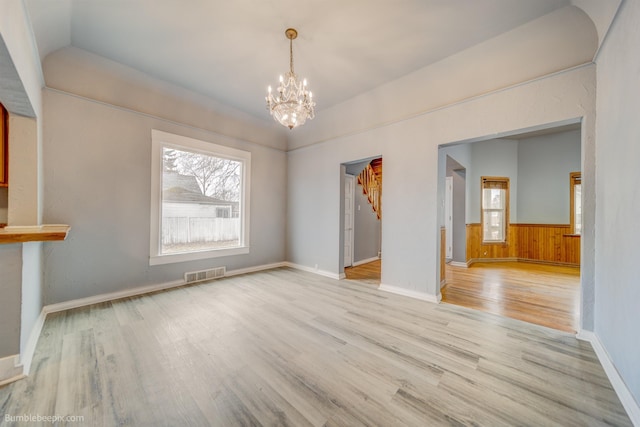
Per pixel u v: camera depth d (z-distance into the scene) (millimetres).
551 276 4434
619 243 1603
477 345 2041
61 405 1360
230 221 4270
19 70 1587
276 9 2084
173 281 3539
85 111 2779
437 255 3084
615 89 1698
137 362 1757
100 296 2900
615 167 1687
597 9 1851
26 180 2088
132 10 2086
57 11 1997
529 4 2021
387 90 3354
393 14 2135
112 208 2977
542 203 5715
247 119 4297
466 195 5461
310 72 3023
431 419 1299
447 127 2977
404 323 2441
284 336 2156
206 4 2031
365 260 5734
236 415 1312
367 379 1611
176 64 2855
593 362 1813
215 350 1923
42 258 2471
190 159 3789
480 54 2570
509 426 1261
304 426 1248
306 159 4703
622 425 1273
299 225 4832
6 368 1538
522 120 2461
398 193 3414
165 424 1253
